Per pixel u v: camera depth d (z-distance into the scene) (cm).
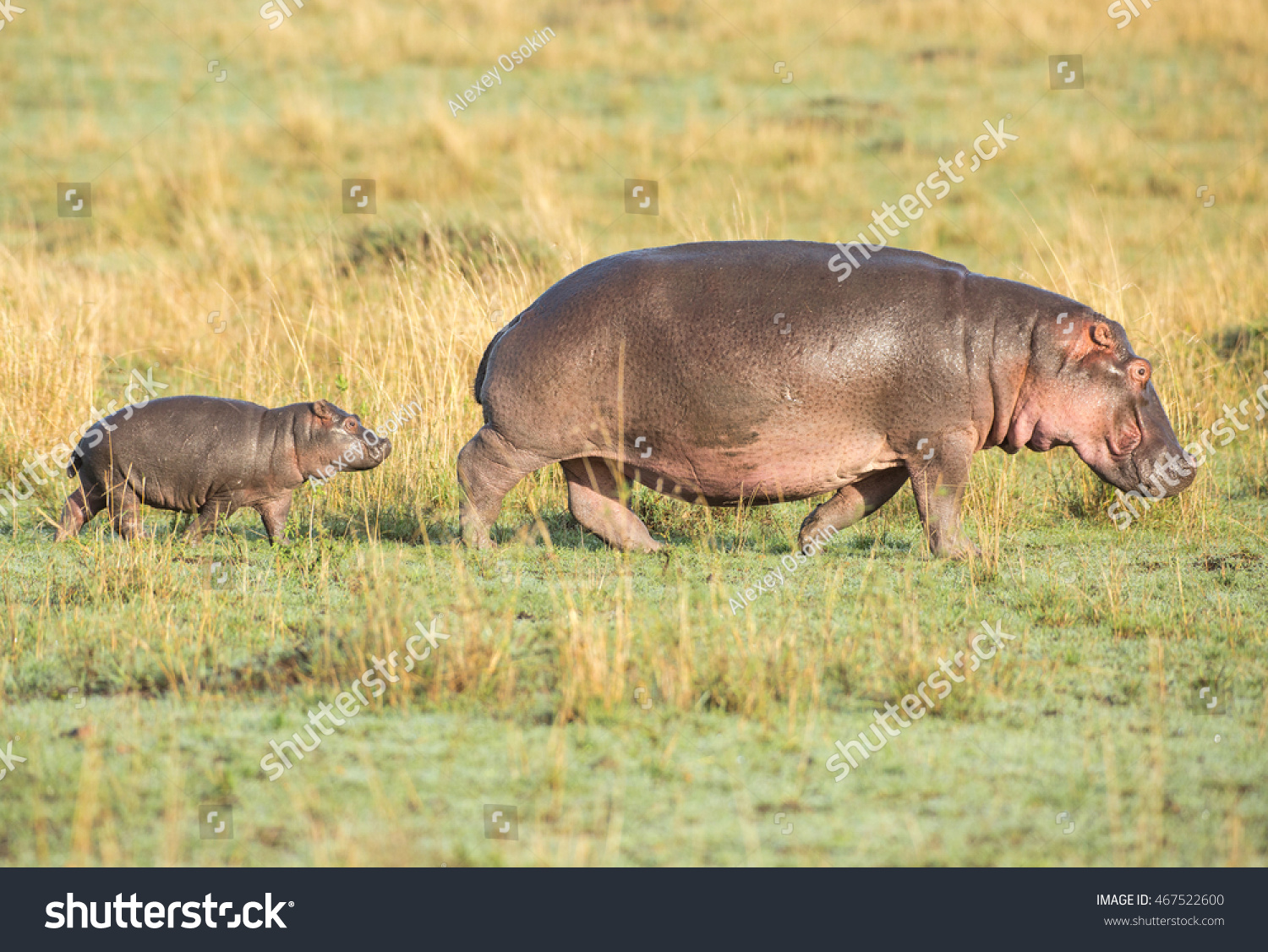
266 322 3925
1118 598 2306
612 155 7106
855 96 8244
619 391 2342
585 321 2342
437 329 3394
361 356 3584
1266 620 2241
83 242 5709
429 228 4612
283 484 2581
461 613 2103
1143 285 4531
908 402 2344
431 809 1545
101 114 7650
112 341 4047
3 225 5878
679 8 9938
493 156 7044
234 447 2520
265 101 8038
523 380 2380
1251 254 5253
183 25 9238
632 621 2092
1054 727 1794
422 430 3089
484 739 1728
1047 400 2388
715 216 5875
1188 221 6028
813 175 6694
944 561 2473
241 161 6988
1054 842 1492
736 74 8744
